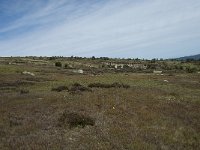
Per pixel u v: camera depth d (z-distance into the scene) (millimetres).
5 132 14375
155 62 187750
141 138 13734
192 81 54344
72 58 194000
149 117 17984
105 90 30500
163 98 26719
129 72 109250
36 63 131375
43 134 13922
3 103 23500
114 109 19547
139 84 44375
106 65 152125
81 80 51031
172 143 13672
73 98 24328
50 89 35562
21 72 69000
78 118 15906
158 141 13555
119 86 36156
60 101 23000
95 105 21062
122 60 198375
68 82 46812
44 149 11672
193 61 186750
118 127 15250
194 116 19719
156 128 15859
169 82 50156
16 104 22688
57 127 15250
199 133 15883
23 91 31594
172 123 17125
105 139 13211
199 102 25922
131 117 17781
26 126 15336
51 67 108062
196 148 13492
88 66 140875
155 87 39000
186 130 15984
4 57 181500
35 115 18094
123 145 12672
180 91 35312
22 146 11992
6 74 58969
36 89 36125
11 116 18047
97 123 15984
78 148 11852
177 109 21422
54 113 18375
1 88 36562
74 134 14055
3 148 11805
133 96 25875
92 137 13484
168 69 137125
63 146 12078
